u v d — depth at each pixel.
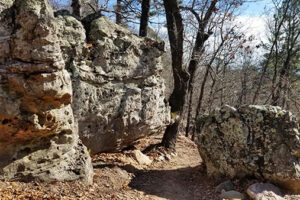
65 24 5.84
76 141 5.43
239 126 6.40
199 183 6.73
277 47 18.03
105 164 6.51
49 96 4.08
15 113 4.00
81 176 4.93
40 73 3.91
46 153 4.70
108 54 6.57
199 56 10.95
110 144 7.19
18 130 4.14
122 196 5.04
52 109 4.34
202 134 7.11
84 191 4.66
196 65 11.36
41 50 3.88
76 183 4.82
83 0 9.71
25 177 4.41
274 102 16.67
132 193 5.43
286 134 6.00
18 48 3.86
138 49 7.46
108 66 6.61
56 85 4.07
